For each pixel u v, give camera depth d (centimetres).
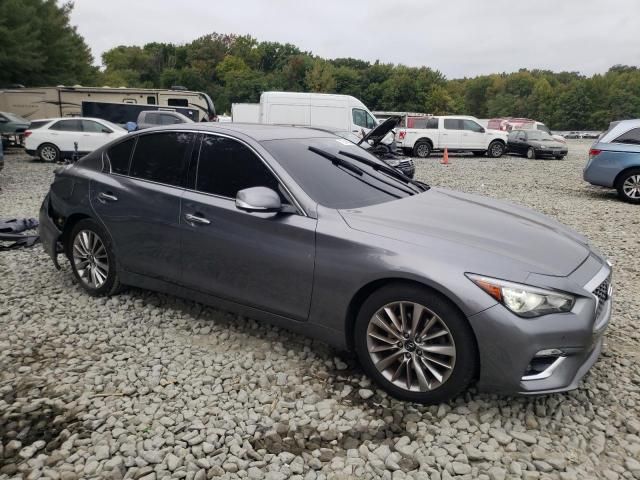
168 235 398
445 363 296
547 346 277
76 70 3753
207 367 353
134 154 439
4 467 259
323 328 335
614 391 329
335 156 406
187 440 278
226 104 10319
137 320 423
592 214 943
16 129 2139
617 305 474
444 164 2120
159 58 12069
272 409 307
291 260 337
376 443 279
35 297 470
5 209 917
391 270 299
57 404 308
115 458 263
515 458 268
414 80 9744
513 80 12338
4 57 2722
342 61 12481
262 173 366
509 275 283
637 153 1058
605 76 11056
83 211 452
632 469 259
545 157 2419
